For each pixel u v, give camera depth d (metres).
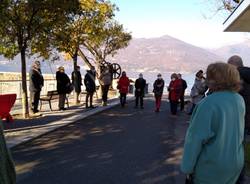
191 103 22.17
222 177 4.04
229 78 4.18
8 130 14.55
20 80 23.81
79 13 18.67
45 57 23.14
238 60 6.28
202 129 4.00
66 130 15.55
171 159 10.98
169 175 9.27
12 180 2.89
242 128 4.19
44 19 17.83
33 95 19.78
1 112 15.96
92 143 13.02
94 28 26.78
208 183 4.05
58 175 9.02
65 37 20.25
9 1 16.50
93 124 17.52
